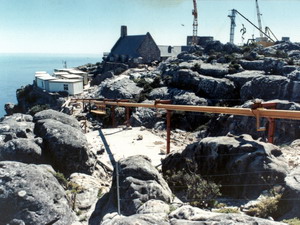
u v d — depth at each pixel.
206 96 66.50
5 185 17.56
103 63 147.88
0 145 26.67
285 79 55.41
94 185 24.77
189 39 163.88
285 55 88.12
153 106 41.34
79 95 92.75
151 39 131.88
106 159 36.34
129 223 11.17
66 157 27.92
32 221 16.44
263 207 15.30
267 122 41.69
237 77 66.75
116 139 45.84
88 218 19.36
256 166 19.39
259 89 57.88
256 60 79.31
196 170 22.39
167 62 102.69
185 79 70.19
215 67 75.38
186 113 60.12
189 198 19.06
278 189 17.64
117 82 82.50
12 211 16.73
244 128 44.97
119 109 66.50
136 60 124.31
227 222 10.35
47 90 95.56
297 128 39.50
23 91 107.56
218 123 50.41
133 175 19.11
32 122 33.47
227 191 20.33
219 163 21.42
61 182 23.00
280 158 20.78
